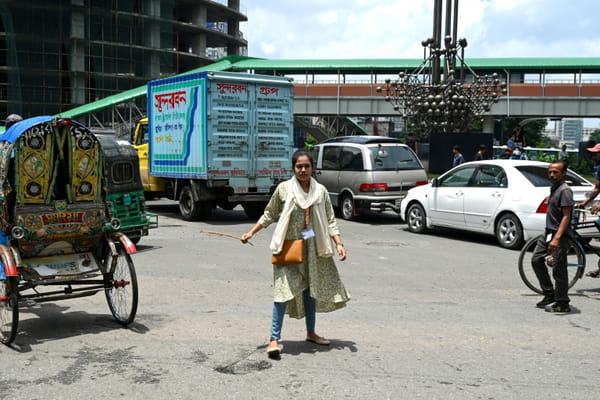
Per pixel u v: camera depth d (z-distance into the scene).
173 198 16.27
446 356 4.91
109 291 6.05
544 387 4.23
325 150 16.33
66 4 69.38
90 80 71.62
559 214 6.47
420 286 7.79
